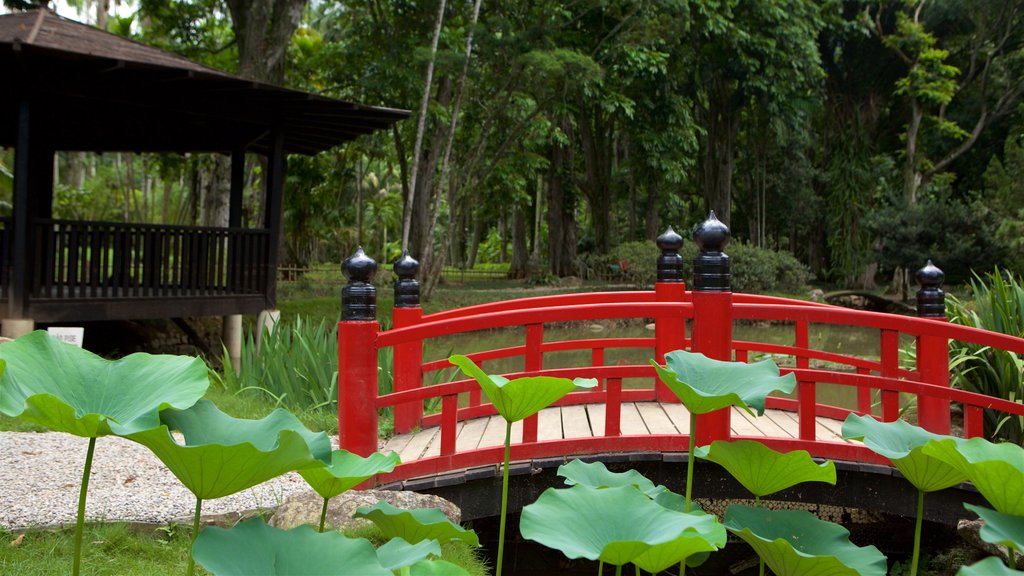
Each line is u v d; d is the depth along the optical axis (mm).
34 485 3938
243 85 8352
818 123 32625
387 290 18781
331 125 10359
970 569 1444
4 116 9648
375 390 3861
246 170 24031
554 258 26984
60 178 30891
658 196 27000
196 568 3041
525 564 4336
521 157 20094
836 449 3965
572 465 2189
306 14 23344
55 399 1434
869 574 1718
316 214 26078
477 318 3932
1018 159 21484
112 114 9672
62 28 8438
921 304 4832
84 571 2922
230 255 9359
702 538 1480
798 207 29328
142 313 8609
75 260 8242
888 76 27656
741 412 5211
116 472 4227
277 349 6641
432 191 20359
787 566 1757
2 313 7879
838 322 4094
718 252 3822
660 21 18375
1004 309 5438
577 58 16125
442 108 16625
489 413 5266
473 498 3930
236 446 1431
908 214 22281
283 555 1452
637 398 5414
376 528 3178
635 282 22953
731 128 25859
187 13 17344
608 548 1527
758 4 22297
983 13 24688
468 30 16219
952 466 1823
